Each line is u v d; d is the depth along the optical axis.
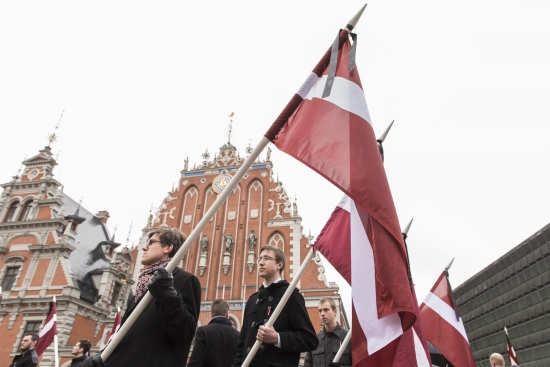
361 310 4.27
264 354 4.90
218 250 30.27
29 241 31.27
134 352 3.46
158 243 4.46
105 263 36.81
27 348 9.45
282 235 30.00
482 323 30.41
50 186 34.34
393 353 4.08
